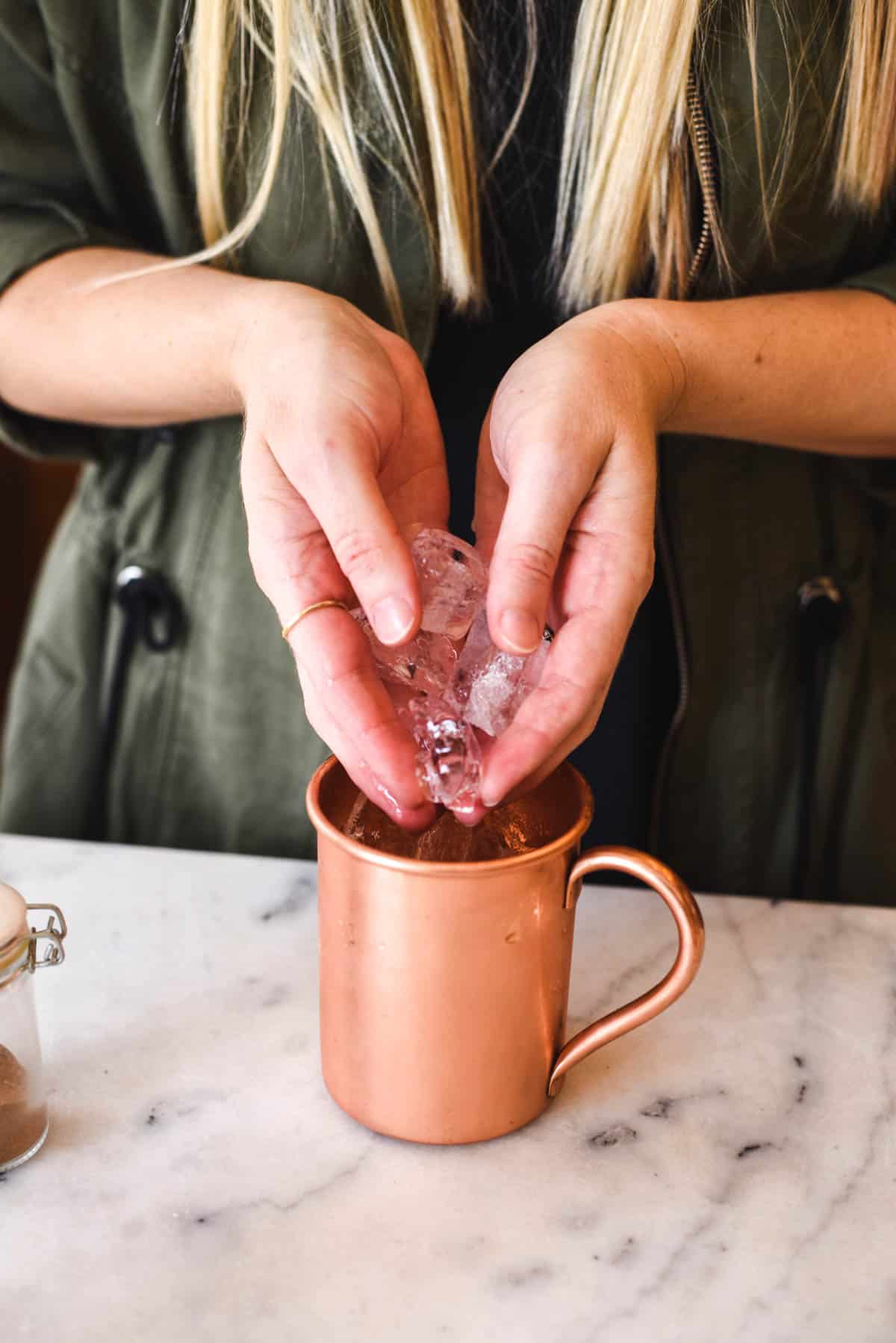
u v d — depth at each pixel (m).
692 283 0.63
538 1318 0.43
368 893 0.45
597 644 0.46
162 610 0.71
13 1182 0.47
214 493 0.70
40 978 0.56
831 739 0.70
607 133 0.57
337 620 0.47
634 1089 0.51
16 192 0.67
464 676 0.50
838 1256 0.45
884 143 0.60
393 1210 0.47
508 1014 0.47
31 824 0.74
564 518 0.46
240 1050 0.53
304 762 0.70
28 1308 0.43
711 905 0.61
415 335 0.64
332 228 0.63
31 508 1.64
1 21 0.61
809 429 0.61
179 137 0.63
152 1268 0.44
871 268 0.67
